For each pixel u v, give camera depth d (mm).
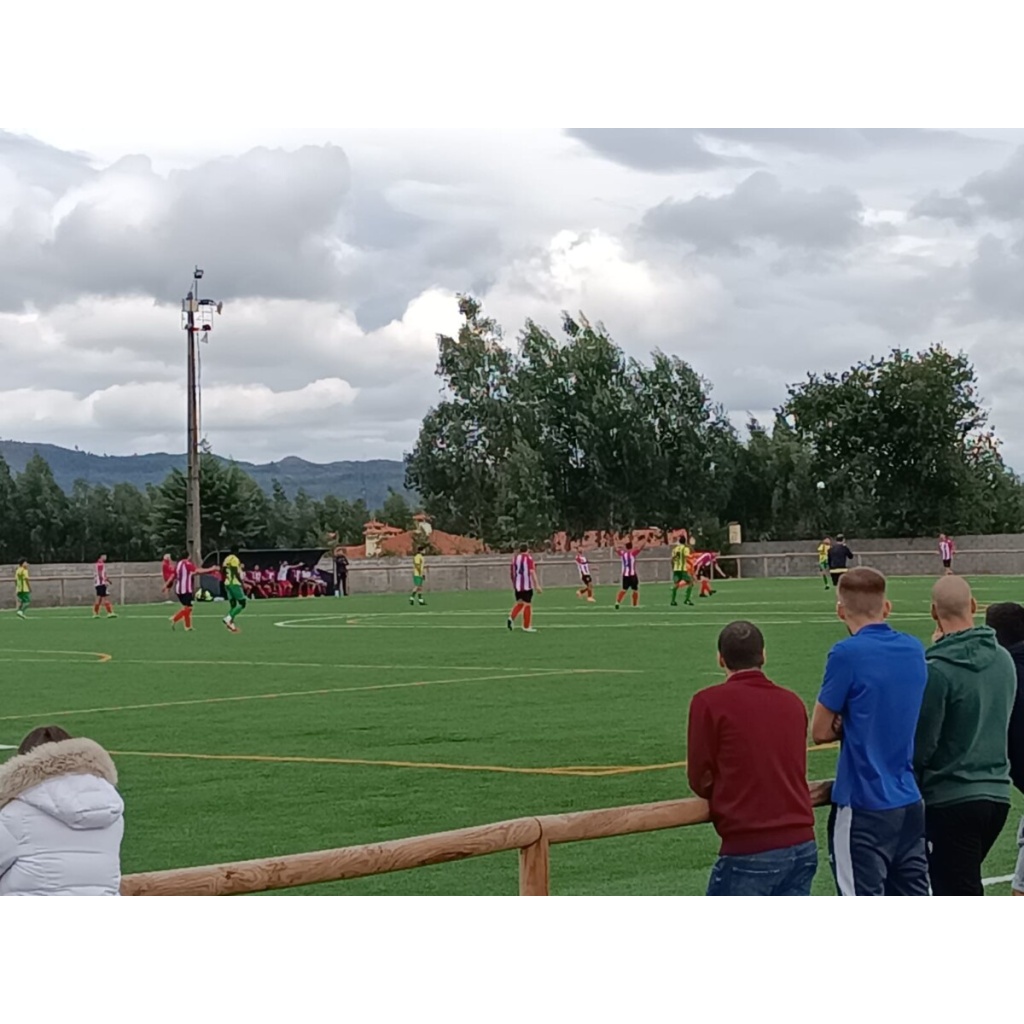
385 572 64062
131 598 58531
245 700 19844
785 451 85688
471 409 86188
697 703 6492
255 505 99062
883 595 6910
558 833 6035
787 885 6453
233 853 10281
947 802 6988
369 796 12367
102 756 5965
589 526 85812
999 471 88000
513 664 24562
